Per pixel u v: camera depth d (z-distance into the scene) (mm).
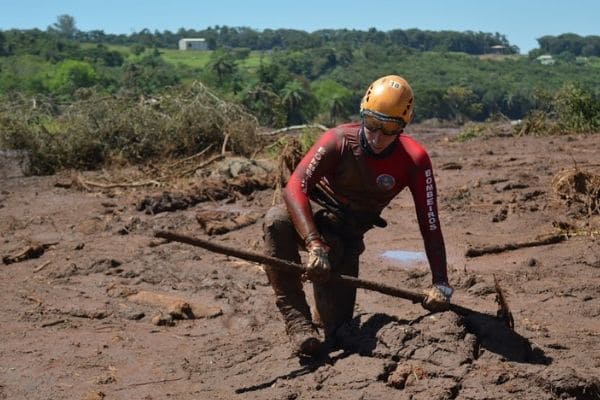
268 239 5156
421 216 5102
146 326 6383
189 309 6570
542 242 8320
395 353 4859
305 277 4922
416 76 196125
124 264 8164
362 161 5023
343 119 114438
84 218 10688
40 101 17859
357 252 5336
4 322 6516
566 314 6297
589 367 5098
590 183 10102
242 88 99500
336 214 5191
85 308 6785
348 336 5184
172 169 14758
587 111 20312
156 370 5395
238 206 11031
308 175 4992
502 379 4566
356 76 194500
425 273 7426
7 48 152375
